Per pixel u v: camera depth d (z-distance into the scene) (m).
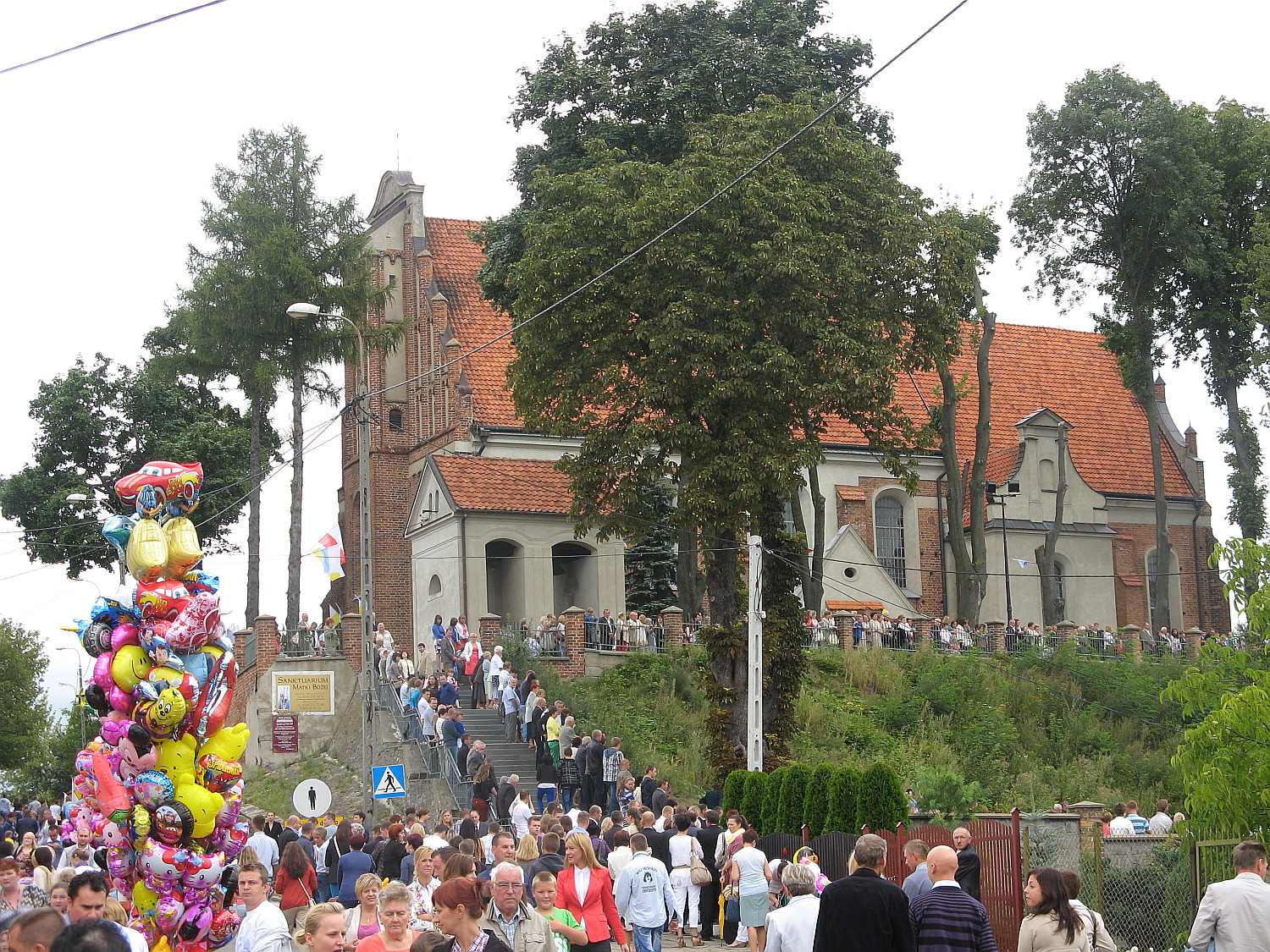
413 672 40.72
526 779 33.81
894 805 22.44
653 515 48.91
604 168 36.88
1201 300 55.72
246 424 60.78
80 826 16.95
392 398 56.41
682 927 21.73
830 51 45.00
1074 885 10.66
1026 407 64.12
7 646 64.19
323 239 47.25
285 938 10.99
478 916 9.56
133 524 17.92
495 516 47.44
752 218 34.69
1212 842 18.05
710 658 35.75
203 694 17.39
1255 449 56.53
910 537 57.72
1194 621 61.69
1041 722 43.34
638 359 36.16
